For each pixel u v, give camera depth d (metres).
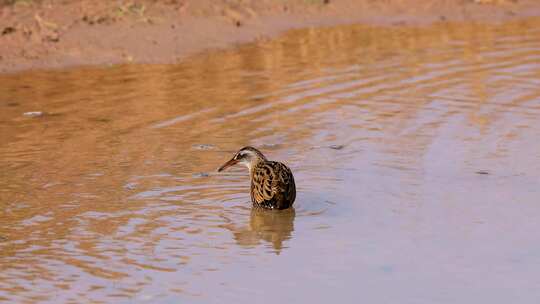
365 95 24.59
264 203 16.34
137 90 24.69
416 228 15.51
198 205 16.73
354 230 15.47
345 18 34.34
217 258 14.30
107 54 27.81
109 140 20.56
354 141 20.61
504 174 18.25
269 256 14.39
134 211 16.34
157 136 20.88
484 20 34.97
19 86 24.84
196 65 27.39
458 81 26.03
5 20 28.88
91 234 15.22
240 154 17.36
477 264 14.00
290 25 32.81
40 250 14.52
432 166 18.81
